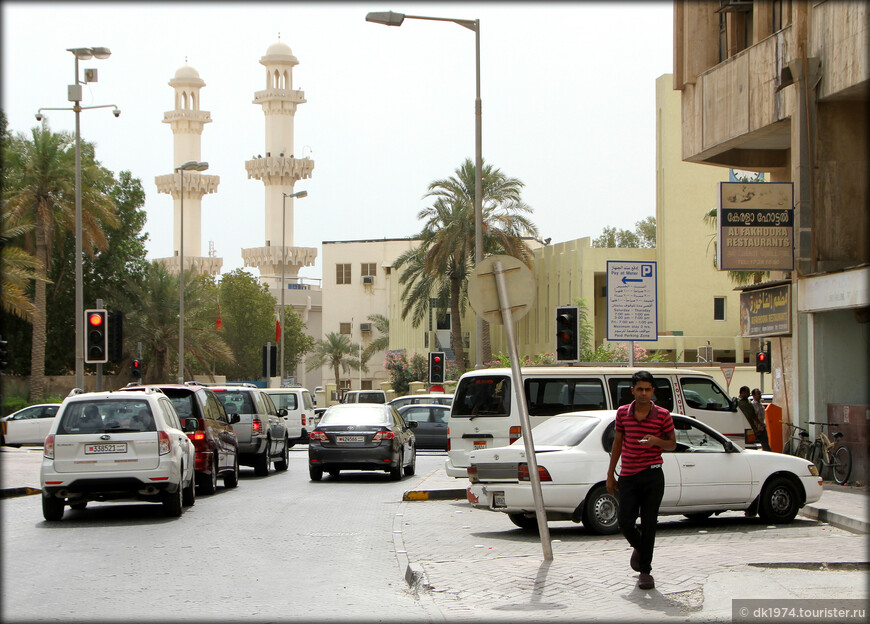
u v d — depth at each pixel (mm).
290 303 120875
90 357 27094
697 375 19578
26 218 52750
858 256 22000
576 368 18547
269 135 122688
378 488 22859
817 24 21719
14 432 42875
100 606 9336
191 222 120438
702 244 63188
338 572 11383
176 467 16578
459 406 19016
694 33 27344
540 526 11445
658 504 9797
